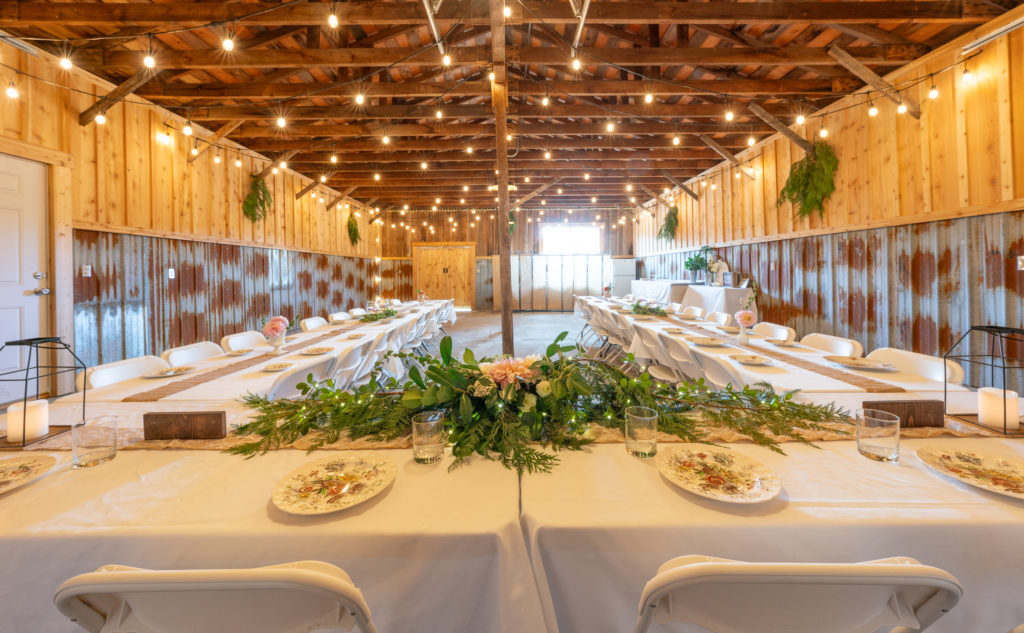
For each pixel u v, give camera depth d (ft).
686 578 1.84
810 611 1.99
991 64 11.22
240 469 3.36
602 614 2.61
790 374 6.45
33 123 11.73
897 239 13.99
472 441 3.58
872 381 6.00
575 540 2.57
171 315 16.74
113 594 1.85
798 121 15.90
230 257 20.33
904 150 13.61
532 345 22.52
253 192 21.49
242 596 1.91
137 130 15.05
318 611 2.02
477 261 41.24
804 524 2.56
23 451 3.66
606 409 4.43
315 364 7.66
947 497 2.84
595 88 15.57
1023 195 10.66
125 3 10.96
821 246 17.30
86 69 13.08
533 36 16.33
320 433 4.05
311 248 28.04
